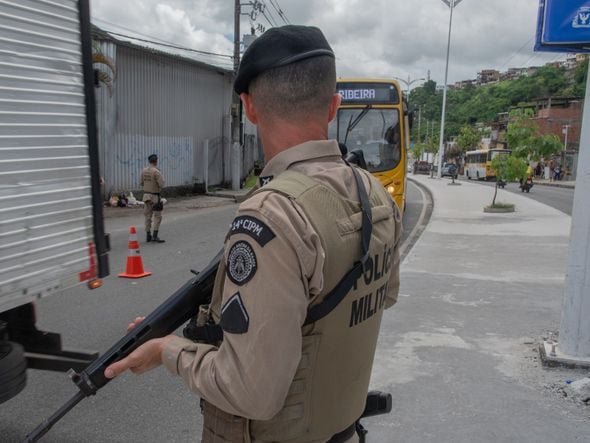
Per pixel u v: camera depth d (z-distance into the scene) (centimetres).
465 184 3438
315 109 129
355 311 125
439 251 921
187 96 1961
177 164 1938
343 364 126
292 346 108
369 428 322
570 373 395
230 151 2300
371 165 1117
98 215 286
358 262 122
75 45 265
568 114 5625
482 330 494
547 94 8612
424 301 592
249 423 123
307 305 112
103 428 339
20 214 238
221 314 114
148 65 1725
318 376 121
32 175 243
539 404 351
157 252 928
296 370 115
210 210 1611
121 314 568
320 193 119
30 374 411
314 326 117
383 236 136
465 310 559
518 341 464
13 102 231
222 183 2272
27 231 242
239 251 111
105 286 680
